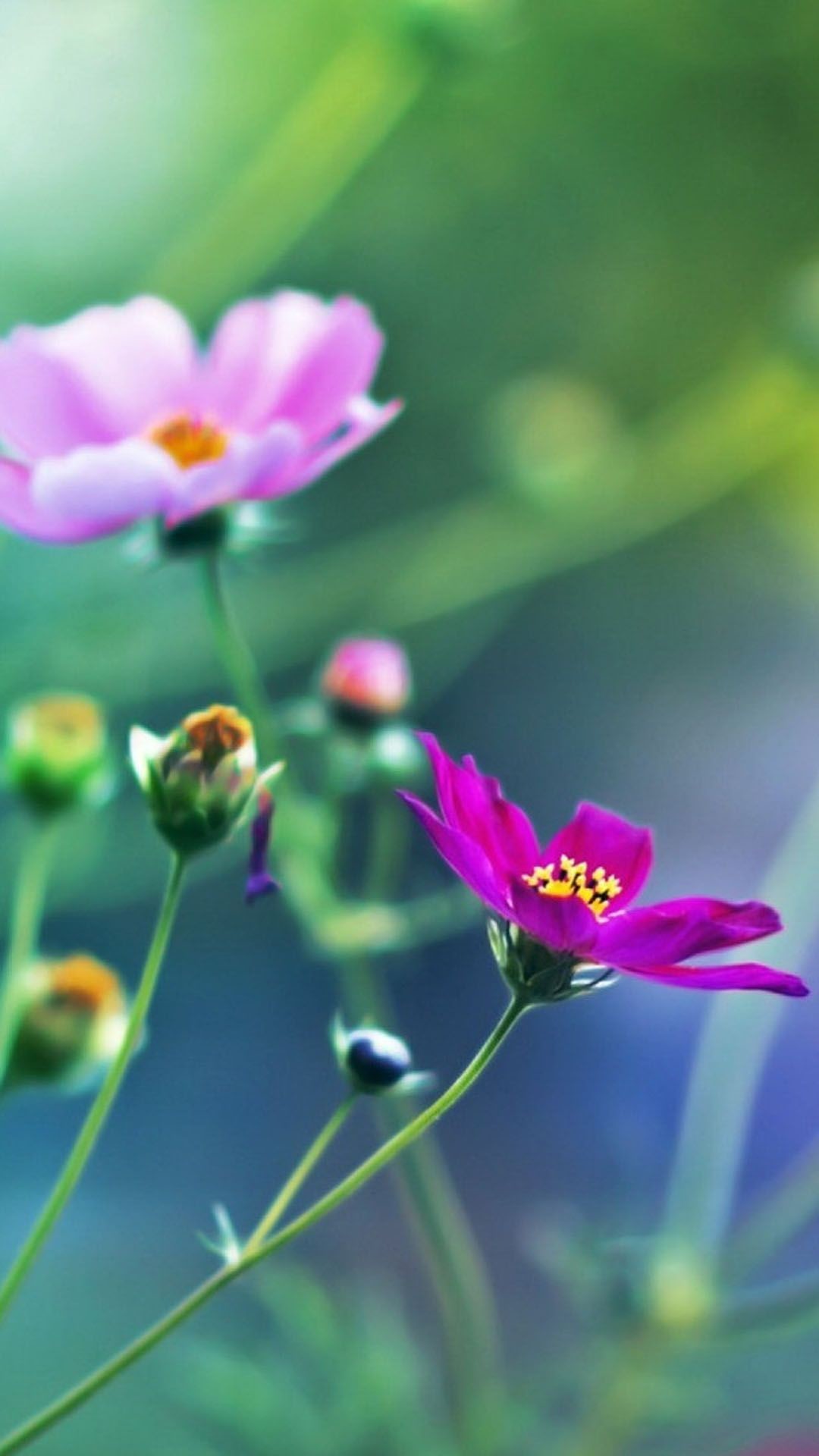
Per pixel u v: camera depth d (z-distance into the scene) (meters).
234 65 1.58
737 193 1.94
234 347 0.88
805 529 1.98
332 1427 0.97
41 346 0.87
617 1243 0.96
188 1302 0.76
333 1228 1.56
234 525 0.85
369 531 1.87
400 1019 1.77
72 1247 1.43
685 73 1.84
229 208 1.09
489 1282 1.51
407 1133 0.76
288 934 1.69
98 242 1.57
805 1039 1.68
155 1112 1.65
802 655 2.05
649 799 2.00
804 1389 1.00
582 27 1.77
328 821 0.92
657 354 1.98
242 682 0.86
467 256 1.92
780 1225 0.95
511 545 1.20
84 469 0.83
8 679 1.05
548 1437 0.95
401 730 0.93
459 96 1.71
